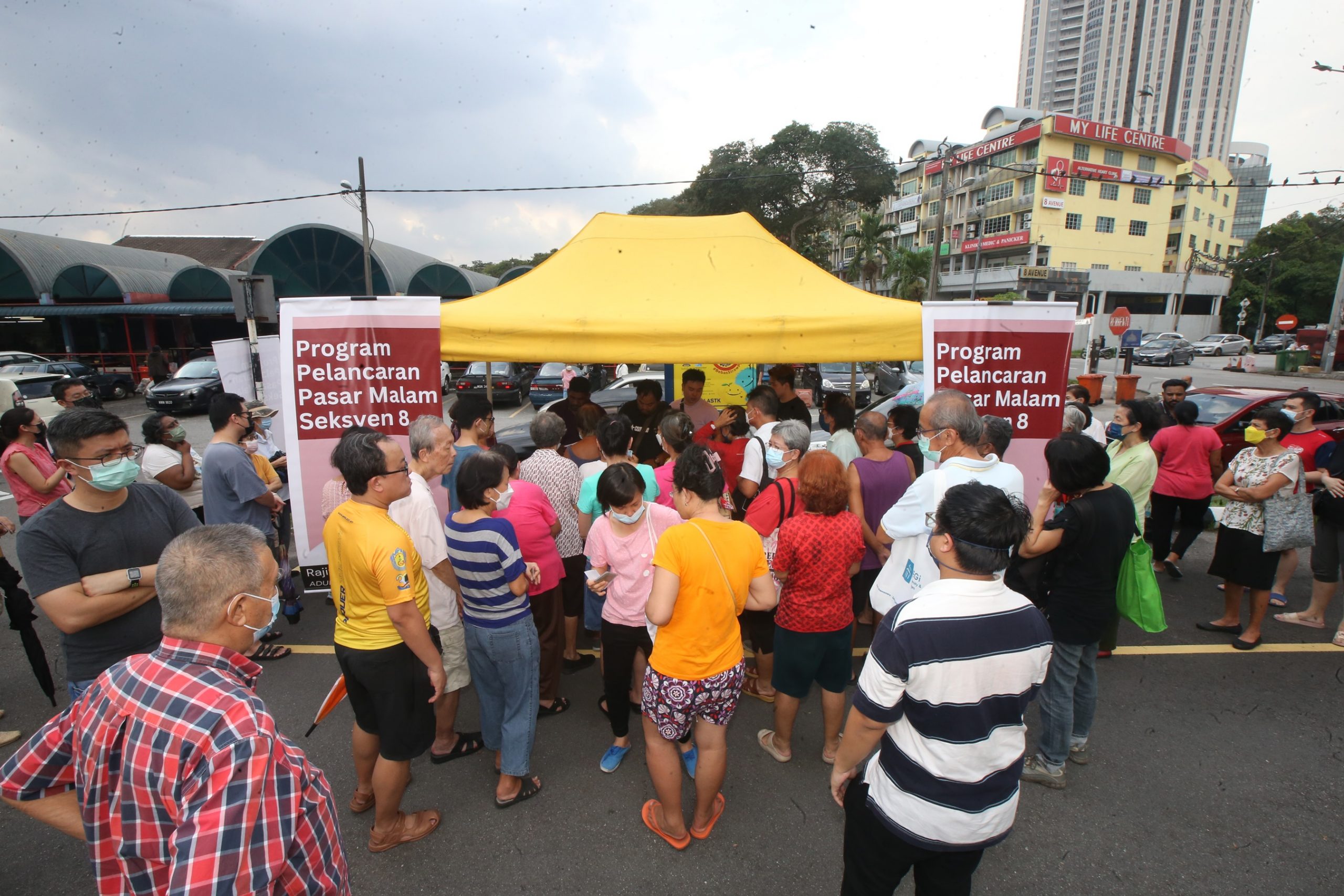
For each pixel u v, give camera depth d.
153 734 1.14
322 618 4.75
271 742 1.16
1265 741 3.23
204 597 1.26
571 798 2.85
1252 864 2.46
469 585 2.55
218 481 3.84
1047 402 3.95
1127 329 19.31
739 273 4.24
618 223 4.54
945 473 2.65
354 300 3.66
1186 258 56.19
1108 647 3.99
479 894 2.34
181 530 2.45
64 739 1.26
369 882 2.38
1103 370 30.69
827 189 36.06
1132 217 48.69
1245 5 101.50
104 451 2.12
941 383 3.88
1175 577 5.45
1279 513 3.97
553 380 16.70
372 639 2.31
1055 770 2.89
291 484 3.72
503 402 17.89
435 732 2.56
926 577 2.67
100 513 2.22
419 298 3.70
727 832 2.64
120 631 2.27
